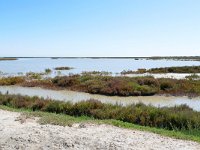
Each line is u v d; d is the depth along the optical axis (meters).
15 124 13.71
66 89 34.66
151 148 10.89
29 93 31.70
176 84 34.19
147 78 36.38
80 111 19.42
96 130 13.40
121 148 10.65
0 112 17.11
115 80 35.78
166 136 13.07
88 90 32.69
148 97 29.69
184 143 11.93
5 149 10.05
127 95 30.56
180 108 19.89
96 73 55.28
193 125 15.77
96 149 10.41
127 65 107.06
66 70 72.50
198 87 32.88
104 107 19.53
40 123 14.07
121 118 17.39
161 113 17.20
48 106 20.33
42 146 10.46
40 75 51.72
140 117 16.97
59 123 14.11
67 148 10.38
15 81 39.97
